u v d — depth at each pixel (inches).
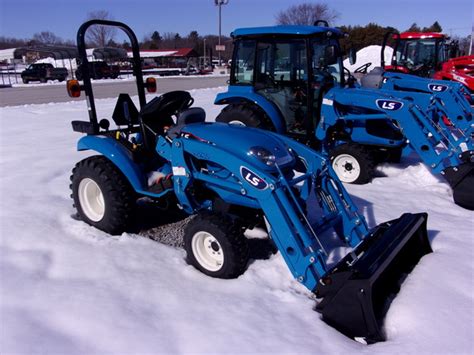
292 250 111.8
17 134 322.3
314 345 93.0
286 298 111.0
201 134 130.2
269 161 120.9
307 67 223.5
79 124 157.0
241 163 117.6
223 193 127.7
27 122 380.8
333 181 136.9
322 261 110.6
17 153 257.6
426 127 206.4
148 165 150.5
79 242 139.3
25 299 107.0
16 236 141.3
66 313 102.0
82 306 104.7
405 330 100.0
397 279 122.3
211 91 689.0
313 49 226.2
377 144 224.8
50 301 106.4
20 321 98.3
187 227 124.9
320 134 229.0
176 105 150.6
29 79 1146.0
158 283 116.1
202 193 137.5
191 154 128.6
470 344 93.2
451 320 101.0
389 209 177.8
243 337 94.7
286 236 112.0
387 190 205.0
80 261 126.6
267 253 140.4
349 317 98.7
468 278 119.3
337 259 132.2
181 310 104.6
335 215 133.4
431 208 181.5
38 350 89.6
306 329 98.5
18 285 113.0
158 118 150.9
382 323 104.4
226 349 91.0
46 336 94.0
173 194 141.2
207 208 135.3
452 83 283.0
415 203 186.7
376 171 238.4
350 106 224.7
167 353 89.6
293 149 140.0
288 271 124.3
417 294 111.3
